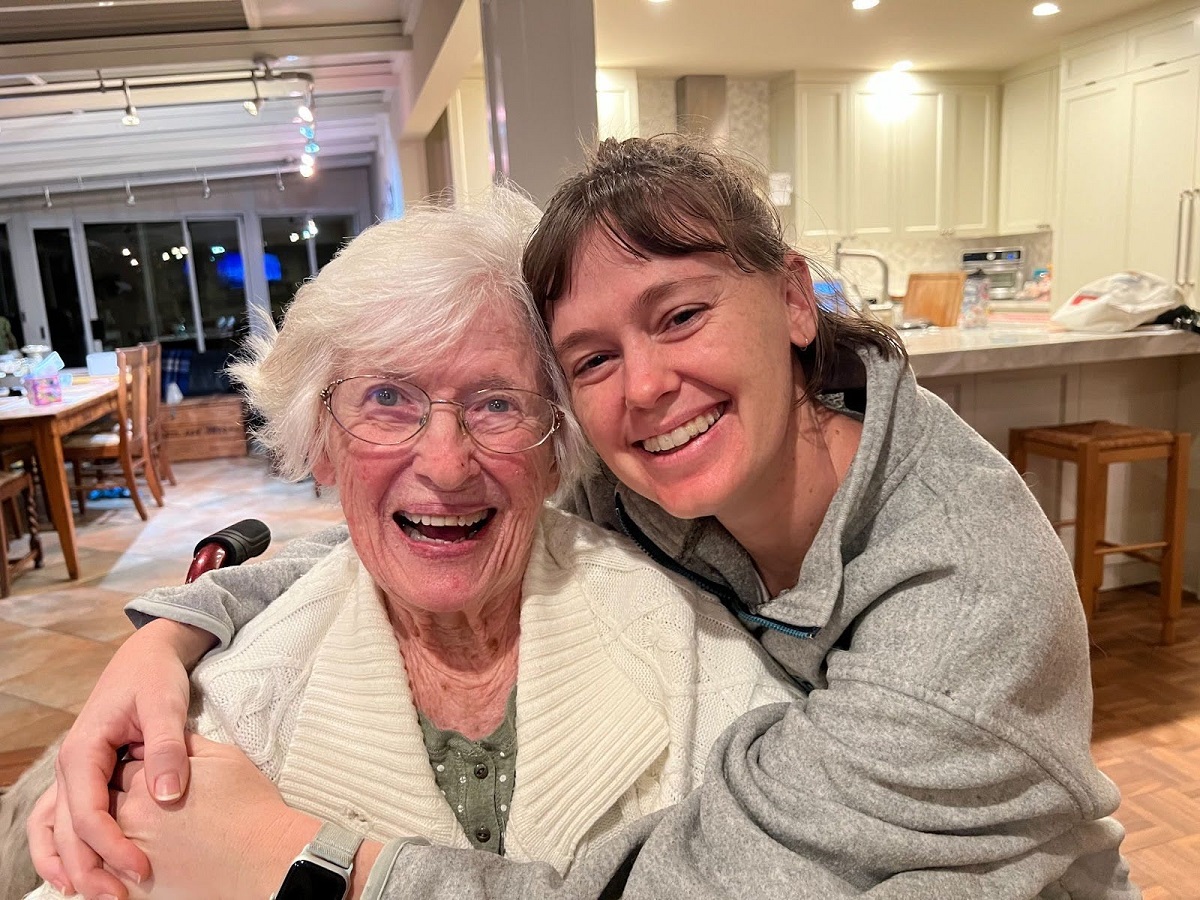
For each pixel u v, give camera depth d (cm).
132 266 849
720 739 86
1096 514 295
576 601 101
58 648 350
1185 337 307
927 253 603
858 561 85
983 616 76
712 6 390
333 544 122
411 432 89
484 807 92
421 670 98
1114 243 464
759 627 99
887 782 73
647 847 75
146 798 78
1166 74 424
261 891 73
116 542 506
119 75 440
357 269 89
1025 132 549
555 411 94
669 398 80
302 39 427
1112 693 276
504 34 241
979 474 84
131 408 573
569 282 82
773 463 88
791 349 92
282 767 89
